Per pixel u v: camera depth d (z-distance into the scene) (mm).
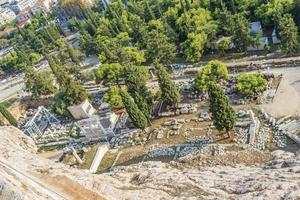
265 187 33656
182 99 80812
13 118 94000
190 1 121312
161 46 97062
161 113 77688
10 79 142500
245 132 63812
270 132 62156
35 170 29312
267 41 92688
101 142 77875
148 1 140250
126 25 127125
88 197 28234
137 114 71688
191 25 107688
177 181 38625
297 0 94250
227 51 97000
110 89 91812
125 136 75750
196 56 95000
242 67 85125
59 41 155125
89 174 33000
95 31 138000
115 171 52438
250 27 97438
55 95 102688
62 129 89812
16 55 148750
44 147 83500
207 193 35062
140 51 111438
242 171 43406
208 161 55938
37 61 151250
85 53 132375
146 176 41875
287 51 84188
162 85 74875
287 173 37969
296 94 69750
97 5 176750
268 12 97875
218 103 60031
